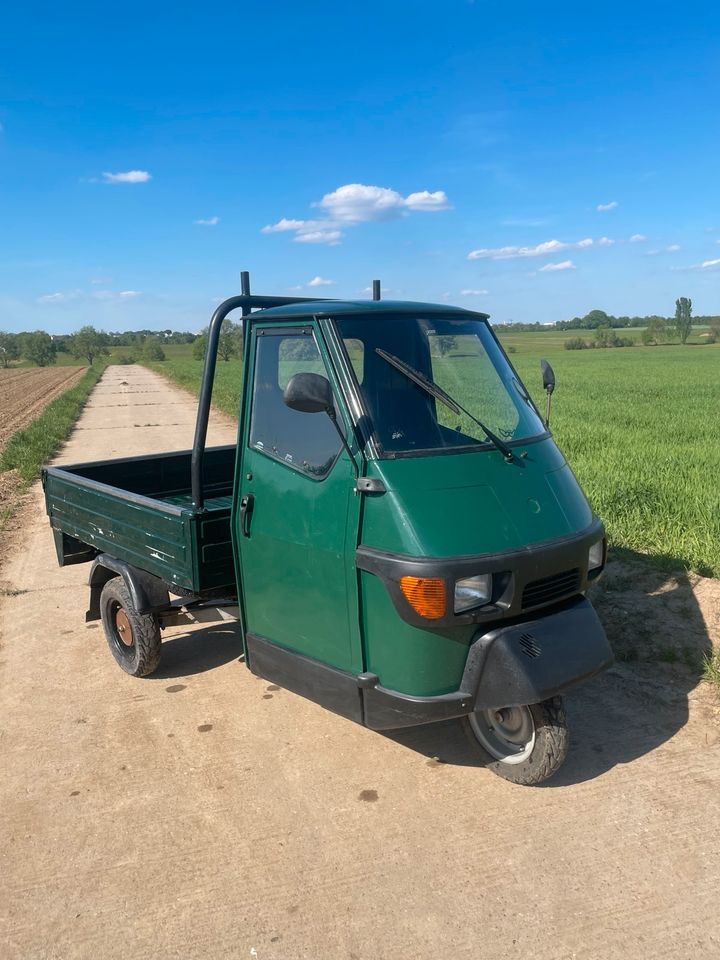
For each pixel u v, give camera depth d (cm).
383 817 379
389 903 322
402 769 421
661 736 441
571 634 372
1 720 491
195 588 465
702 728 447
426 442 384
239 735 463
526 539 369
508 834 362
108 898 332
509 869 339
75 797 405
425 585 344
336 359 391
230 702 505
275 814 385
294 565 411
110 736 467
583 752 429
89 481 579
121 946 306
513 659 353
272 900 327
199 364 7650
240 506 442
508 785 402
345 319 406
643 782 399
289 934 308
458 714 365
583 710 473
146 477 688
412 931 307
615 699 484
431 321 436
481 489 373
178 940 308
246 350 446
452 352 437
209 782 415
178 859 354
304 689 422
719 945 295
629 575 682
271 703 502
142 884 339
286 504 411
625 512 873
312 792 402
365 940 304
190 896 331
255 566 439
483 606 356
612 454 1307
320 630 405
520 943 299
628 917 309
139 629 523
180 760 438
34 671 562
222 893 332
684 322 13012
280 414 420
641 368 5481
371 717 385
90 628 644
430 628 351
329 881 336
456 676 365
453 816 378
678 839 354
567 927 306
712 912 310
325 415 393
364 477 367
